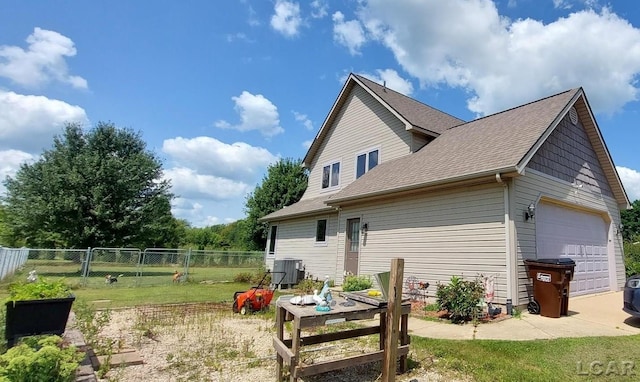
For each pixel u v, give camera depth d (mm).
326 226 14797
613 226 11656
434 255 9047
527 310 7383
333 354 4758
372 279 10906
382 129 14367
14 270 13734
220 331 6121
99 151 21219
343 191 12883
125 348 4965
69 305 4258
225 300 9734
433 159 10477
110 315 6949
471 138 10547
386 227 10797
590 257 10312
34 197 18969
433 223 9211
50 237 19297
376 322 6723
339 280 12742
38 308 4039
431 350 4836
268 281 15164
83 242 19453
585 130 10945
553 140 9266
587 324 6344
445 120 15062
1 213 21094
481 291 6980
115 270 15492
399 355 4047
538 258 7953
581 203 9898
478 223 8086
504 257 7434
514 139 8555
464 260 8250
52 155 20328
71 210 19281
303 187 31766
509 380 3852
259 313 7758
